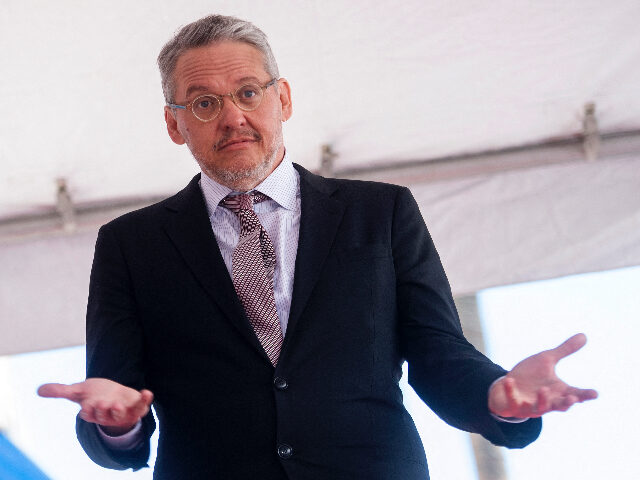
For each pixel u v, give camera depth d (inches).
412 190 281.4
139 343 126.5
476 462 338.0
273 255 127.4
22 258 278.7
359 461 117.3
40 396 104.7
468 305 329.1
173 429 122.0
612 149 277.6
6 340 275.0
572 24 249.0
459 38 249.3
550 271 277.7
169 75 134.6
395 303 128.0
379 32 244.8
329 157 274.4
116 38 235.1
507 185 281.6
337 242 127.8
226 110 128.3
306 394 118.7
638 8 245.1
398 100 263.4
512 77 261.4
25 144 257.6
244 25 134.5
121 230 134.1
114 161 266.7
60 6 226.1
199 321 123.7
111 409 103.9
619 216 279.1
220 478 117.4
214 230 131.5
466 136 275.9
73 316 276.7
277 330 122.7
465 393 114.7
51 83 243.1
